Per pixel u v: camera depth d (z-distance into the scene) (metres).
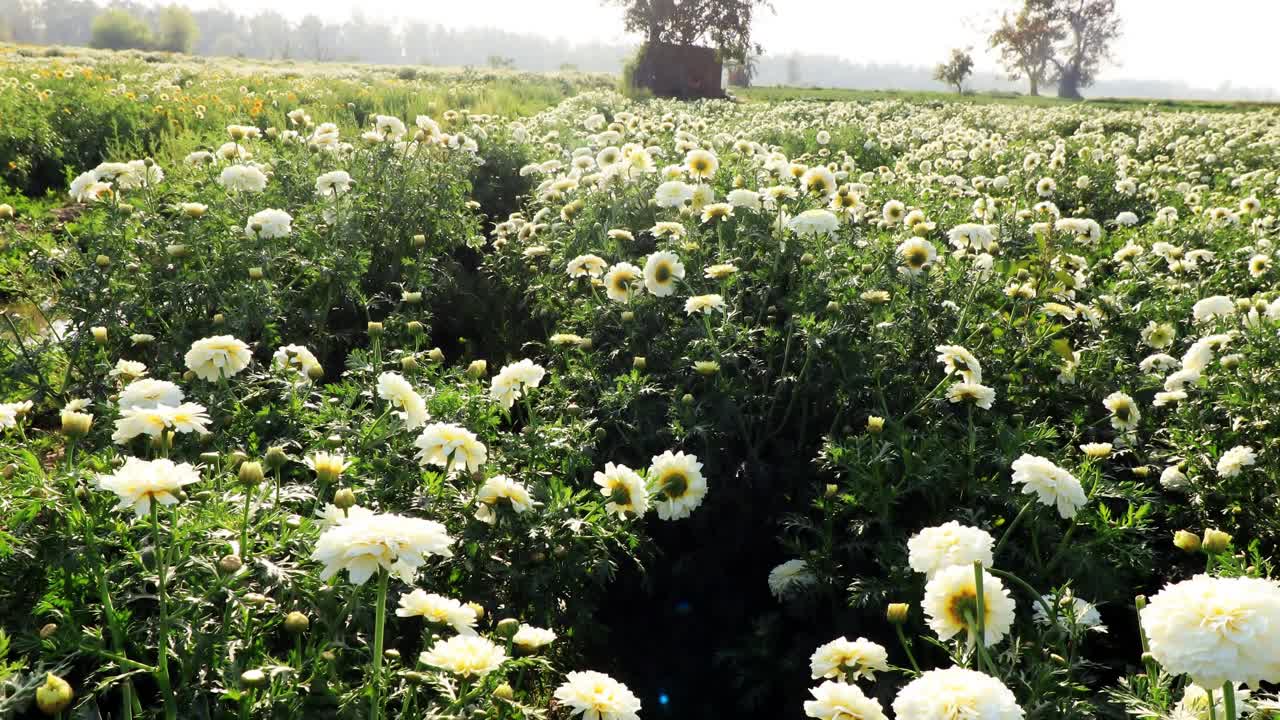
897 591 3.20
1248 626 1.57
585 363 4.57
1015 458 3.64
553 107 23.38
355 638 2.62
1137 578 3.51
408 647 2.86
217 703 2.20
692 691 3.56
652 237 6.65
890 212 6.41
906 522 3.60
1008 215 7.50
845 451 3.60
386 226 6.86
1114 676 3.24
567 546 3.20
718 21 51.44
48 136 11.38
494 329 6.84
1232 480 3.79
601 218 6.96
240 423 3.56
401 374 4.07
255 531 2.61
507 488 3.08
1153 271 6.64
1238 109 42.56
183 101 14.48
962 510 3.45
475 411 3.71
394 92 20.77
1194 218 8.20
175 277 5.21
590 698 2.17
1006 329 4.83
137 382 3.10
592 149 9.85
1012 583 3.18
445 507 3.14
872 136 15.95
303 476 3.46
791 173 6.47
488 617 3.05
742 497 4.05
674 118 15.44
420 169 7.68
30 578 2.53
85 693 2.40
